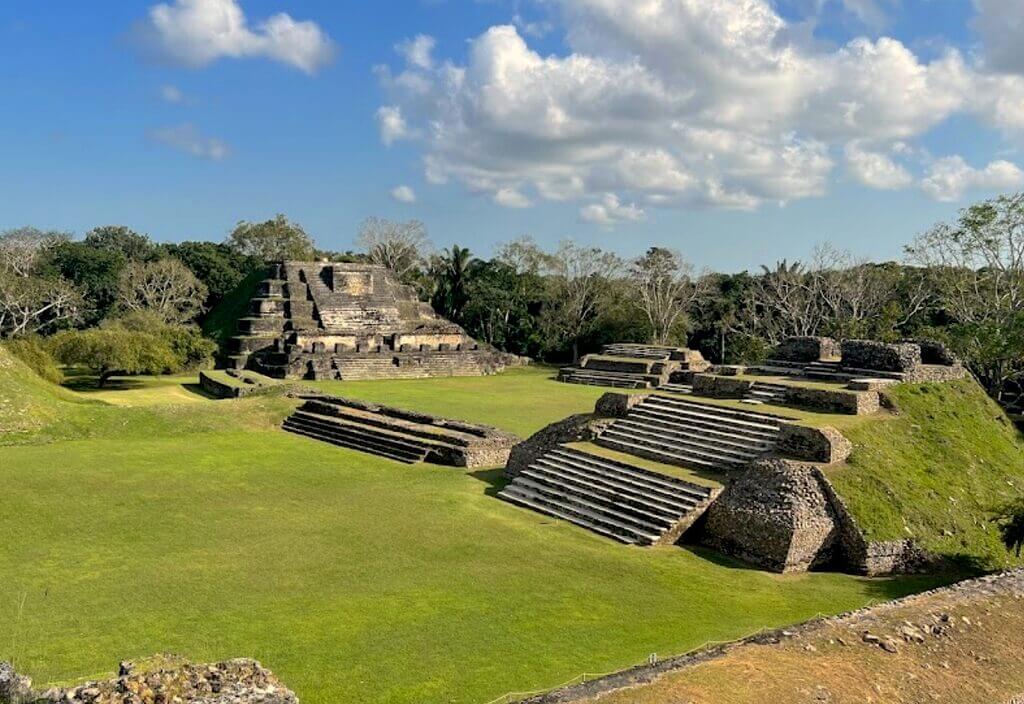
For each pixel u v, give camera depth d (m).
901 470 20.02
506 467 26.30
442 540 18.70
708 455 21.59
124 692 8.72
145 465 26.17
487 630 13.49
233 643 12.59
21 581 15.22
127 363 49.50
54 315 72.31
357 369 58.75
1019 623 13.45
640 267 79.06
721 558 18.14
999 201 39.78
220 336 68.06
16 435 29.02
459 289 85.06
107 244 95.06
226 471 25.72
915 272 63.84
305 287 69.62
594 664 12.22
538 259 92.44
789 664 11.03
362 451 29.92
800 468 18.78
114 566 16.25
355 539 18.58
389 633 13.20
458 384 55.41
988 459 22.50
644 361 57.97
